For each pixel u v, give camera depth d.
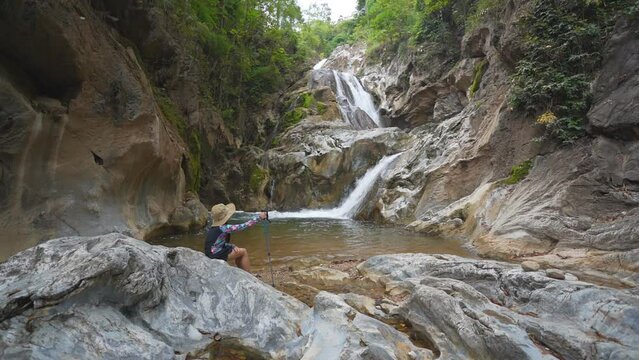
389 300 5.13
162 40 12.57
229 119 21.17
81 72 7.98
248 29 24.03
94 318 3.31
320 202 17.33
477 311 4.00
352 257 7.90
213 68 19.22
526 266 5.42
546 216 7.68
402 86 24.31
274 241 9.86
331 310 3.97
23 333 2.97
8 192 7.11
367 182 16.03
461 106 18.88
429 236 10.18
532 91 9.93
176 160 11.12
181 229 11.13
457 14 19.00
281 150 20.11
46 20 7.02
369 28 34.34
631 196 7.27
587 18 9.74
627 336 3.56
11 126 7.08
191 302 4.16
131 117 8.97
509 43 11.58
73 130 8.01
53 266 3.68
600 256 6.17
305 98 24.44
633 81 8.15
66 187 7.88
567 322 4.04
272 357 3.62
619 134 8.11
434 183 12.31
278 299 4.25
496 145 11.04
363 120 24.72
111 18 10.23
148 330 3.67
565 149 9.13
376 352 3.25
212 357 3.64
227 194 18.69
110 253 3.62
